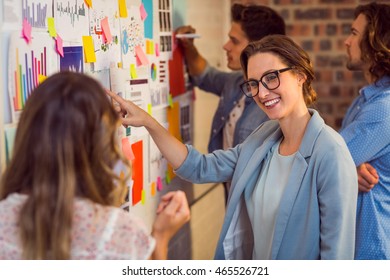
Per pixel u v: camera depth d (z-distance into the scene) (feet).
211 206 14.38
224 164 8.54
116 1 8.78
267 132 8.28
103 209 5.06
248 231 8.32
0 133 6.25
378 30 9.98
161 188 10.84
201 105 13.14
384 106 9.37
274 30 11.44
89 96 4.99
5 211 5.01
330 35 17.75
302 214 7.48
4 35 6.25
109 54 8.57
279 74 7.54
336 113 18.03
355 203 7.49
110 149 5.09
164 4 10.81
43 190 4.85
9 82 6.36
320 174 7.34
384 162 9.46
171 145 8.44
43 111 4.93
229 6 15.31
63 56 7.34
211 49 13.84
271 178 7.84
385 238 9.38
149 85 10.07
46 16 6.97
